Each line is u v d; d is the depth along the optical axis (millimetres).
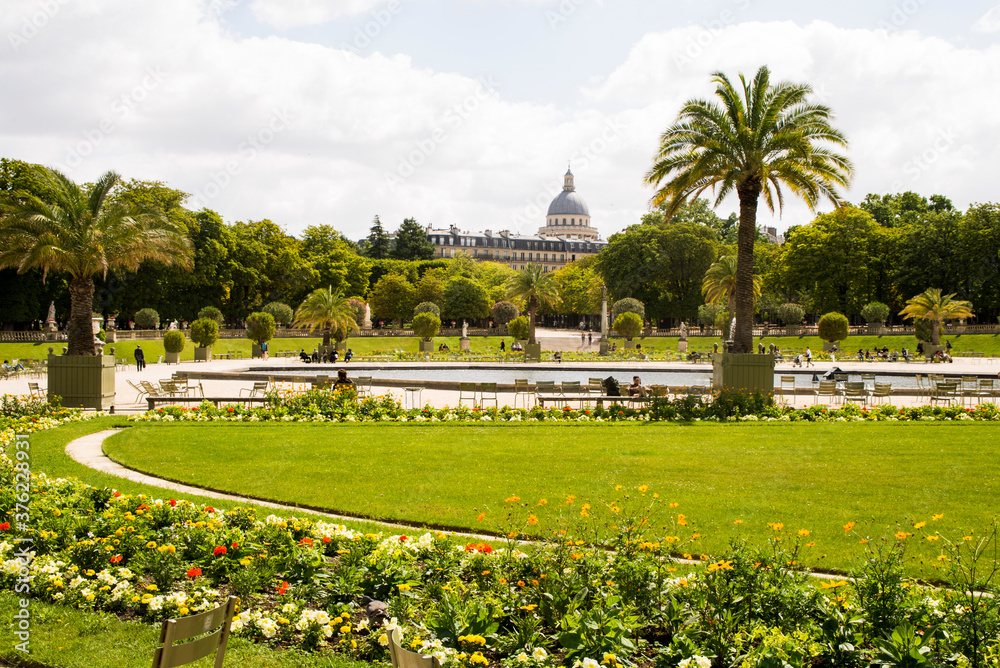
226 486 12586
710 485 12438
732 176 24906
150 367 48094
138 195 64125
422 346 69688
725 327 67562
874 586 6180
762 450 15891
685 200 27141
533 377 45219
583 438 17719
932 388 33094
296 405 22328
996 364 53844
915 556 8609
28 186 52906
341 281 92062
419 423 20484
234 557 8062
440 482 12789
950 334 70500
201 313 67812
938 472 13484
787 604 6160
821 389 25812
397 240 131375
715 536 9438
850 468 13891
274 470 13836
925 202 96125
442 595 6676
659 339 83062
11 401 23156
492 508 11062
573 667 5566
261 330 59250
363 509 11070
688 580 6828
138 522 8719
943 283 76062
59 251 23516
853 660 5699
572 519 9961
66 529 8570
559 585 6586
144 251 27562
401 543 8289
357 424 20266
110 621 6750
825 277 81062
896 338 70750
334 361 53750
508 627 6477
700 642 5996
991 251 72188
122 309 70062
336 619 6449
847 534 9562
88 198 26000
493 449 16109
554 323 140875
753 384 24578
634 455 15336
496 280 129250
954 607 6027
